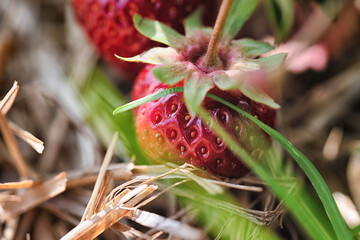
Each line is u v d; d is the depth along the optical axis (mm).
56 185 209
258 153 197
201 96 184
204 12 223
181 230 202
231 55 195
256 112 195
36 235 213
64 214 214
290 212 213
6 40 263
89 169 216
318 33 249
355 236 195
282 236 212
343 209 217
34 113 250
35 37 270
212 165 194
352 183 223
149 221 199
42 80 258
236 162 195
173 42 195
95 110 237
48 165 236
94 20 224
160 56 190
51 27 275
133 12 217
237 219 199
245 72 189
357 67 252
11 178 229
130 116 219
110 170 203
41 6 278
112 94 249
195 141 191
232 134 191
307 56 247
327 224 207
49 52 266
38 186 211
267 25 261
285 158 227
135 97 206
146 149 198
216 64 191
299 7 249
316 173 188
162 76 186
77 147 238
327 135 243
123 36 221
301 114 248
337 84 251
